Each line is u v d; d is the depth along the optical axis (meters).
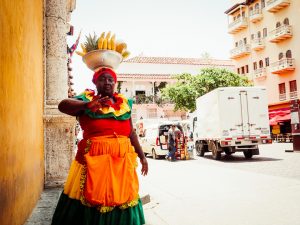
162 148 18.75
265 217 5.02
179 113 49.12
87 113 2.63
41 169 5.94
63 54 7.05
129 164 2.63
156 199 6.70
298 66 33.38
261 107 15.98
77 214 2.53
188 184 8.62
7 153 2.94
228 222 4.81
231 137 15.51
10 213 3.07
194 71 52.34
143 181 9.53
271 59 37.09
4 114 2.83
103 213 2.47
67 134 6.72
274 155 17.22
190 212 5.52
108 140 2.61
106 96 2.57
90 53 2.73
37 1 5.73
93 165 2.50
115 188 2.49
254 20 39.38
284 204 5.83
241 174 10.18
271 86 37.16
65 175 6.66
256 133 15.77
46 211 4.54
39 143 5.61
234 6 42.25
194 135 21.14
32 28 4.91
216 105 15.95
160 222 4.93
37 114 5.36
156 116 48.12
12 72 3.23
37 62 5.57
